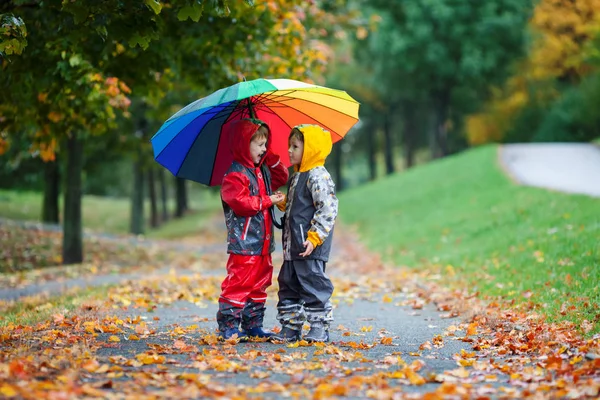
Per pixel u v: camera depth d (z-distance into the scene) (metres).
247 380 5.88
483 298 11.56
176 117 7.31
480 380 6.02
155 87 13.29
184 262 22.33
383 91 51.53
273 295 13.21
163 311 10.64
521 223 18.91
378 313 10.94
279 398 5.27
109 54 11.77
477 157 40.09
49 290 15.09
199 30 11.92
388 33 45.19
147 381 5.62
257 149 7.69
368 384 5.74
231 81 13.30
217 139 8.07
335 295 13.24
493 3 44.62
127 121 26.22
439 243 20.83
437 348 7.70
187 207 59.88
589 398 5.20
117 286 13.84
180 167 8.10
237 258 7.69
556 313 9.12
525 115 58.44
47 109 13.02
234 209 7.52
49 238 26.42
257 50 14.18
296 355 6.87
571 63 52.41
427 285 14.25
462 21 44.69
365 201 41.22
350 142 73.50
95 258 23.09
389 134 62.78
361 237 29.95
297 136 7.71
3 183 35.09
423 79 48.84
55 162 33.44
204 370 6.21
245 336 7.89
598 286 10.08
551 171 30.33
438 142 51.44
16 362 5.71
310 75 15.41
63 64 11.20
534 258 13.77
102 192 71.88
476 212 23.70
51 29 11.05
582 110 52.34
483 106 59.59
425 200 32.56
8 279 18.06
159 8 7.78
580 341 7.41
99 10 8.69
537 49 51.84
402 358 7.09
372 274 17.81
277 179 8.19
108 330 8.38
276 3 14.21
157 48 11.91
